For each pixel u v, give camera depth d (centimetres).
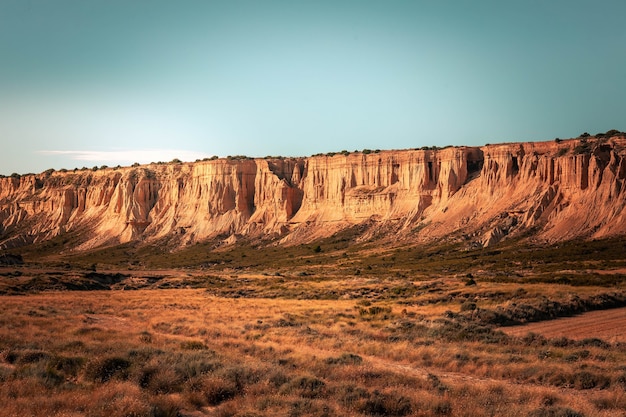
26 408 2377
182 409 2600
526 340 4697
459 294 7831
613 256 13088
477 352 4147
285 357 3812
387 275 12800
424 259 15962
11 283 9588
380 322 5841
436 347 4359
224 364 3250
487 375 3575
